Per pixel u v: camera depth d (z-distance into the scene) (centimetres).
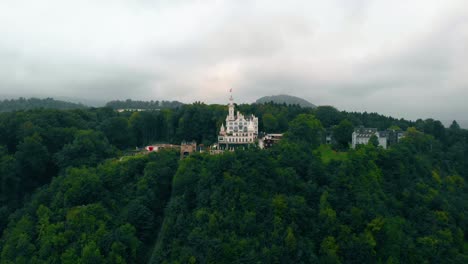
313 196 14588
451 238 14462
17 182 17250
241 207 13600
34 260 12912
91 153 18775
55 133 19738
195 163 16050
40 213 14388
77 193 14738
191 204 14625
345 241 13150
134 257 13400
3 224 16200
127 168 16538
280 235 12988
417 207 15525
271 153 16675
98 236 13188
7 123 19725
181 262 12450
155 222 15000
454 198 17275
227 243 12556
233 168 14550
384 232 13438
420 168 18388
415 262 13550
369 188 15275
